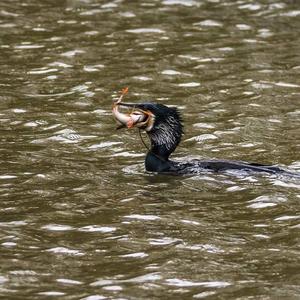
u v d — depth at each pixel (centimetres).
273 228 1325
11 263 1203
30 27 2509
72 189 1484
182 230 1316
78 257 1227
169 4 2714
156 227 1327
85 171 1570
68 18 2588
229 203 1420
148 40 2403
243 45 2372
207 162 1566
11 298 1105
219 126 1812
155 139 1573
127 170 1577
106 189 1482
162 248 1254
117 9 2662
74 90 2044
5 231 1311
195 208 1401
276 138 1745
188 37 2431
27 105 1944
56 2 2738
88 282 1149
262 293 1119
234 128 1798
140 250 1246
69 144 1714
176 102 1966
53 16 2605
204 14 2623
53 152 1669
